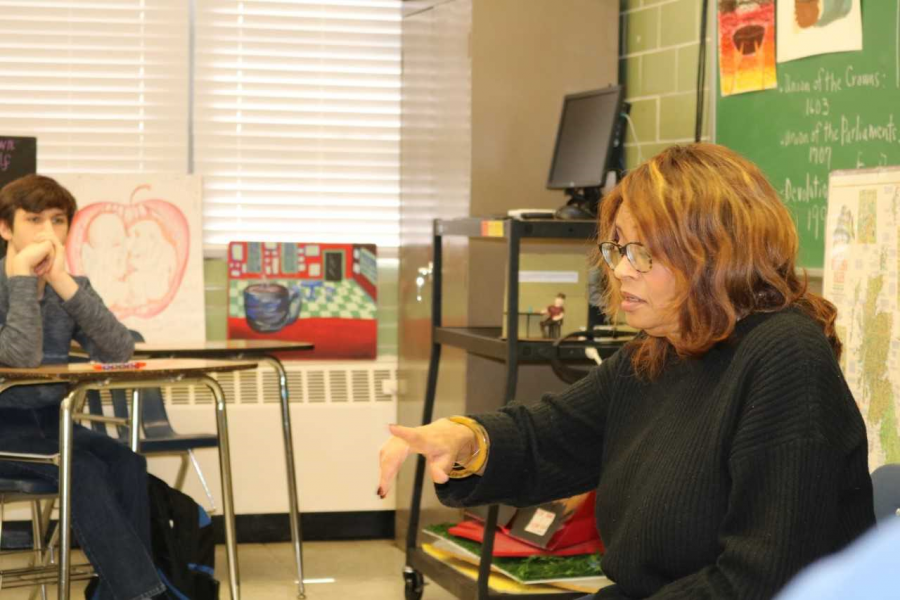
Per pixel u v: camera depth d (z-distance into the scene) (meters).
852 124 2.71
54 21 4.42
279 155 4.61
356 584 3.91
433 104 4.16
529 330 3.17
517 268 3.00
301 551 3.70
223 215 4.58
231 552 2.95
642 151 3.91
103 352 3.23
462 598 3.12
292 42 4.59
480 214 3.83
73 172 4.43
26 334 2.92
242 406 4.38
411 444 1.50
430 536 3.83
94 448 2.90
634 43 3.95
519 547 3.07
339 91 4.64
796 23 2.91
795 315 1.33
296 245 4.55
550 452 1.63
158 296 4.39
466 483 1.61
